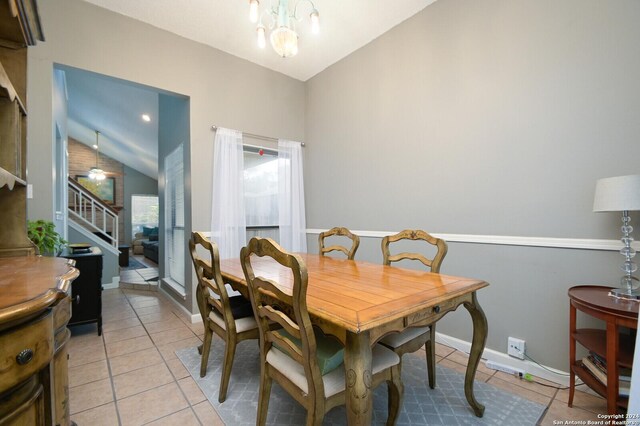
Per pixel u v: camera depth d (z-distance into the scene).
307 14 2.62
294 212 3.71
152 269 5.81
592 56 1.72
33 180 2.19
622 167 1.63
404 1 2.48
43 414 0.82
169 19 2.69
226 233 3.11
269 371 1.34
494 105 2.13
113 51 2.56
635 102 1.59
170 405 1.62
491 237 2.14
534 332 1.94
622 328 1.62
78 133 7.90
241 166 3.27
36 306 0.66
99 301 2.62
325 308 1.08
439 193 2.46
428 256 2.53
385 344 1.54
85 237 4.38
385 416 1.55
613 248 1.65
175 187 3.60
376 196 2.99
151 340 2.50
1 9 1.24
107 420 1.50
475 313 1.50
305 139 3.91
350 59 3.26
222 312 1.69
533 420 1.50
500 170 2.10
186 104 3.07
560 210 1.84
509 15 2.06
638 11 1.58
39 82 2.23
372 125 3.03
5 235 1.46
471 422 1.49
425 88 2.56
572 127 1.79
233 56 3.29
